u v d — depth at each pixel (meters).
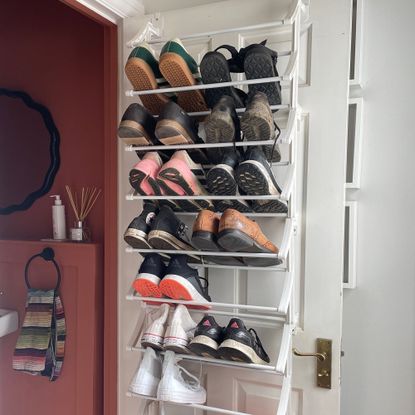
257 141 1.14
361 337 1.41
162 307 1.31
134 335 1.38
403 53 1.35
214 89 1.23
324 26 1.26
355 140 1.38
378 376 1.39
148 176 1.20
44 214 1.85
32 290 1.70
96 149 1.75
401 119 1.35
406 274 1.35
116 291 1.56
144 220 1.25
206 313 1.34
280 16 1.30
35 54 1.84
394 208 1.36
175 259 1.25
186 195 1.22
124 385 1.53
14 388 1.79
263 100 1.10
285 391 1.21
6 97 1.88
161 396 1.21
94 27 1.73
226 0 1.39
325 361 1.28
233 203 1.24
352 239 1.39
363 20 1.38
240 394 1.39
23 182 1.87
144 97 1.31
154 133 1.27
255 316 1.26
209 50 1.39
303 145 1.30
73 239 1.72
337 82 1.25
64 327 1.70
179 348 1.21
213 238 1.15
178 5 1.50
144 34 1.36
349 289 1.42
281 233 1.32
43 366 1.62
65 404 1.70
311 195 1.29
